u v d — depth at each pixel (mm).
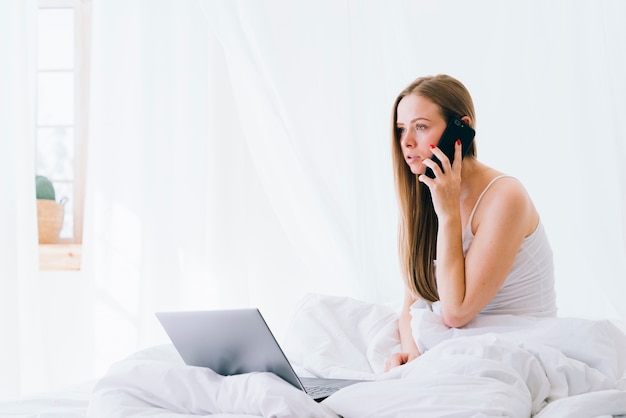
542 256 1703
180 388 1220
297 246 2666
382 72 2518
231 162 2713
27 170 2682
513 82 2459
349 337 1837
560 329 1455
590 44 2406
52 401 1416
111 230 2674
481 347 1298
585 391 1306
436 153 1670
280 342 2770
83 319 2699
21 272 2672
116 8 2744
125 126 2727
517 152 2453
